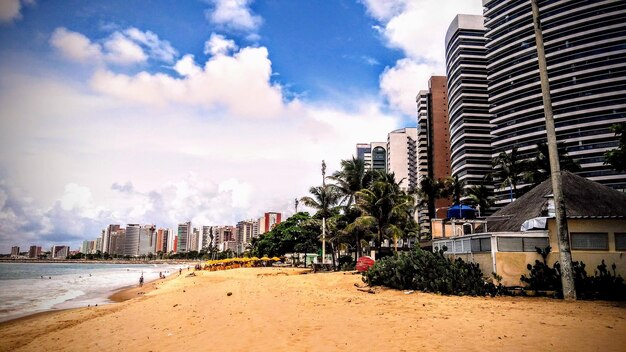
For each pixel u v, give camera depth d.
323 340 10.77
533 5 20.55
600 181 89.56
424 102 162.25
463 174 124.12
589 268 19.50
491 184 115.88
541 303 16.44
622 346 9.16
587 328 11.04
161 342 12.77
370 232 49.12
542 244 20.50
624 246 19.42
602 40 96.00
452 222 35.00
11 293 45.91
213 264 83.62
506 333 10.59
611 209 21.05
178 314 18.48
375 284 23.94
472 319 12.67
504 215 27.95
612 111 92.69
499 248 20.66
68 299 38.75
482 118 126.62
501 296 18.95
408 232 63.62
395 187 48.22
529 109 104.12
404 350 9.30
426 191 72.38
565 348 9.06
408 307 15.74
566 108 98.25
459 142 129.00
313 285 27.08
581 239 19.94
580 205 21.06
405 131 197.75
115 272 122.19
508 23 112.06
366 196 39.94
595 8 97.56
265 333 12.09
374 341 10.30
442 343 9.78
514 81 109.69
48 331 19.44
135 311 21.91
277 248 86.12
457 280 19.89
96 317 23.11
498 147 111.00
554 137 18.94
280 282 30.11
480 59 130.75
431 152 156.88
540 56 19.89
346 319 13.61
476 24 133.50
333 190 51.97
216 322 15.02
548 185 25.78
